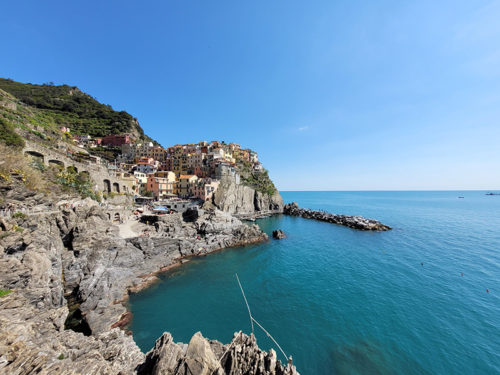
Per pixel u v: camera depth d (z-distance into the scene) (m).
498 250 51.38
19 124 49.34
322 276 37.62
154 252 40.47
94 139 111.25
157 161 101.56
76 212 34.84
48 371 9.69
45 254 23.12
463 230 73.94
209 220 59.53
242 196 98.44
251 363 14.16
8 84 130.25
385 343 21.69
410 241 60.28
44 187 35.69
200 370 11.91
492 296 30.16
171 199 78.56
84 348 14.38
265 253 50.56
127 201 63.50
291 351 20.81
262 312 26.98
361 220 83.56
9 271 17.81
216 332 23.34
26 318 15.07
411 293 31.28
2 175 27.95
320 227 80.88
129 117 142.75
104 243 33.25
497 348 20.78
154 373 12.38
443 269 40.06
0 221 20.98
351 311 27.00
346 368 18.92
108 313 24.80
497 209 141.50
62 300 23.55
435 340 22.00
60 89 148.25
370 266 42.19
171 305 28.30
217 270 40.09
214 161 100.06
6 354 9.77
